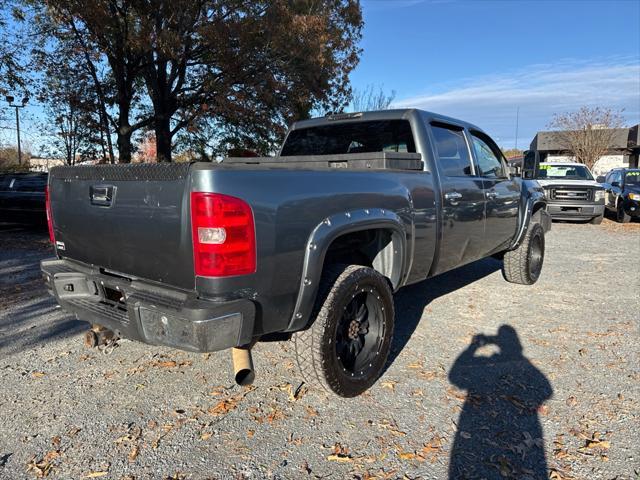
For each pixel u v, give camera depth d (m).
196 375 3.65
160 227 2.67
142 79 17.98
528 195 6.09
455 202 4.37
